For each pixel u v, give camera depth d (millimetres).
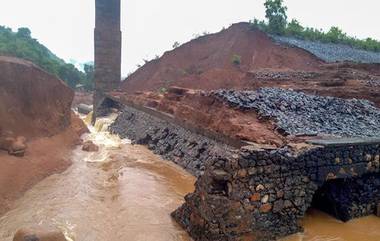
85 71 75938
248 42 51969
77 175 18859
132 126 31969
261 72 39781
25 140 20172
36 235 9883
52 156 20625
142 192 16656
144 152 24844
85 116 51875
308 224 13344
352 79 33906
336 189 14078
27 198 15297
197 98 23469
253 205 11500
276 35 52438
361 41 56500
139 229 12812
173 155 22391
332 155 12922
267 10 53906
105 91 49375
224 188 11352
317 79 35875
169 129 25125
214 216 11039
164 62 61625
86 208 14625
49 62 54656
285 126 16391
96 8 48375
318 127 17109
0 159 17156
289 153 12070
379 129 17875
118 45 49562
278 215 11977
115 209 14633
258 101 19844
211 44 59344
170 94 29203
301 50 46375
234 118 18188
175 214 13727
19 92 22125
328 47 50688
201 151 19875
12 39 58031
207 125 20281
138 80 63500
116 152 24594
